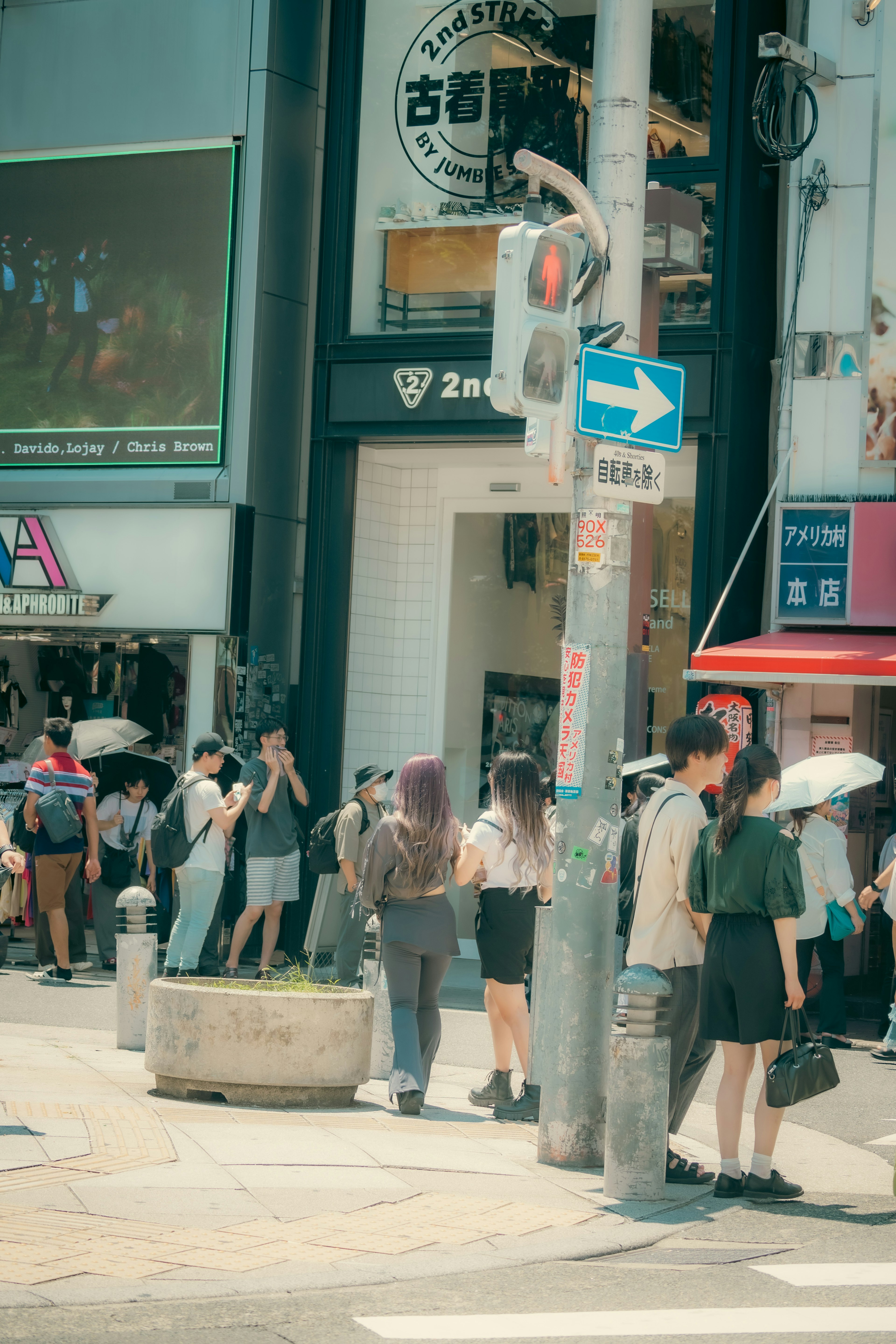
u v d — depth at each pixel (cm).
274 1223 655
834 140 1578
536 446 823
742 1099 775
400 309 1762
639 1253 660
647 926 796
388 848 930
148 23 1811
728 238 1611
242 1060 910
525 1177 774
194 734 1738
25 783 1844
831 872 1165
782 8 1706
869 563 1533
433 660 1861
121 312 1809
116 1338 504
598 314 827
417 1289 585
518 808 972
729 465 1595
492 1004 981
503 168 1733
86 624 1772
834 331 1574
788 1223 722
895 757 1656
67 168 1841
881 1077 1179
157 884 1641
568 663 826
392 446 1809
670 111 1644
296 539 1784
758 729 1662
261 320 1750
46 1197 669
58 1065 1023
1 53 1870
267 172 1752
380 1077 1058
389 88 1777
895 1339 533
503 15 1739
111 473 1806
